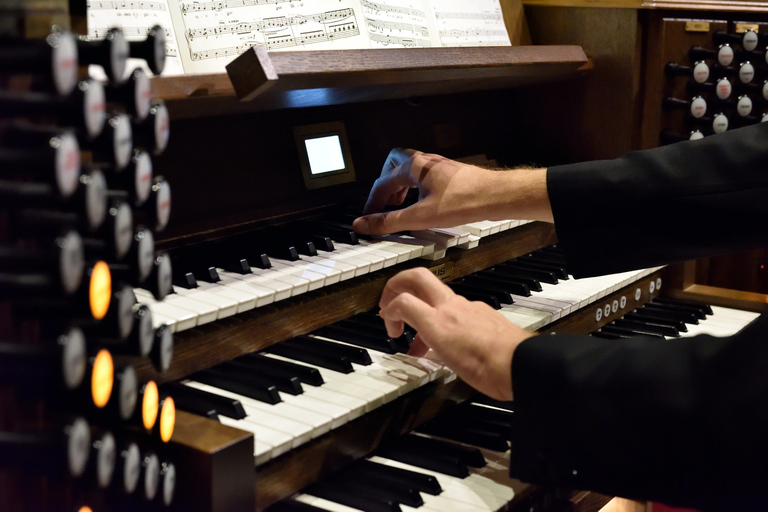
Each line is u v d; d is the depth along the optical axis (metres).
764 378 0.72
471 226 1.39
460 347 0.90
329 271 1.09
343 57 1.14
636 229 1.13
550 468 0.83
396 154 1.36
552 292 1.45
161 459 0.74
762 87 1.88
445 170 1.23
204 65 1.17
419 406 1.08
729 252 1.13
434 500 0.94
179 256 1.10
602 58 1.79
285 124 1.36
